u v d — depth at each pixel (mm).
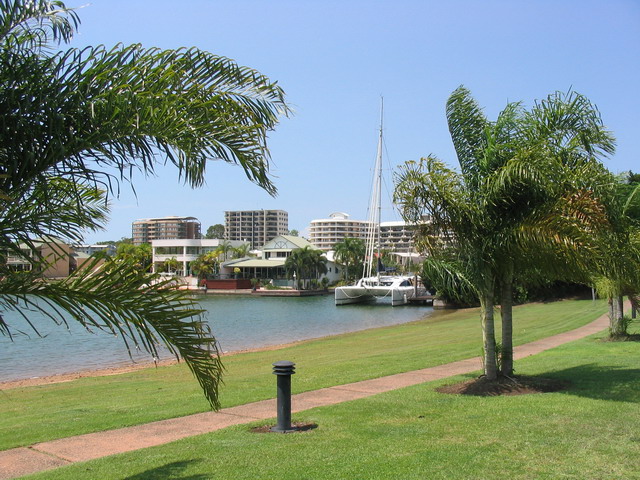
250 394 10766
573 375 10773
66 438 7879
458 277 10219
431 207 9711
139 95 4531
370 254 81812
